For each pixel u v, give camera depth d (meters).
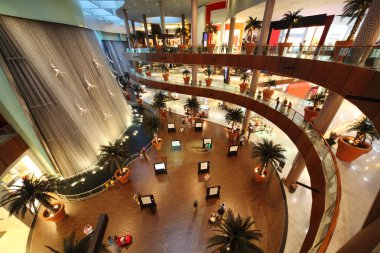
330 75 8.70
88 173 16.03
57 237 10.98
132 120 24.86
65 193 14.21
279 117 14.15
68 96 15.24
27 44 12.64
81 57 17.23
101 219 1.98
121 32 43.94
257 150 13.85
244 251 7.57
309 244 6.70
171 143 19.56
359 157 9.27
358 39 8.05
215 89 21.08
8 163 11.20
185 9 27.39
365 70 6.82
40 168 14.06
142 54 25.64
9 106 11.77
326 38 21.58
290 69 11.84
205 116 24.97
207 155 17.52
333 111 9.59
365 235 4.44
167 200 12.91
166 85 25.22
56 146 14.43
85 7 23.80
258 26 17.58
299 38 24.09
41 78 13.32
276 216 11.54
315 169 8.97
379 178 8.05
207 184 14.16
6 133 11.79
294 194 12.77
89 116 17.09
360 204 6.94
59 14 15.35
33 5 13.12
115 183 14.44
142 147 19.38
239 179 14.55
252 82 17.69
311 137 10.20
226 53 17.44
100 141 18.02
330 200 6.62
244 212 11.84
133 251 9.99
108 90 20.36
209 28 22.25
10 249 10.53
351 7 10.66
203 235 10.66
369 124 8.98
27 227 11.34
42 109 13.41
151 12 28.95
